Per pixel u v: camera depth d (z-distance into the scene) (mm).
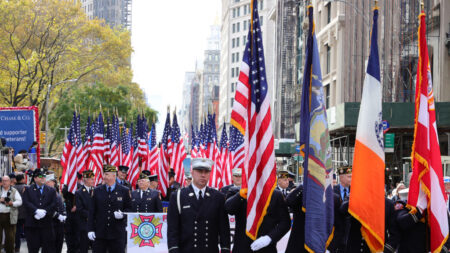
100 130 19969
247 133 8578
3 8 48938
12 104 49562
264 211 8234
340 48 39594
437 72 30344
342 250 9086
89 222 12188
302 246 8492
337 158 30375
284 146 42906
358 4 38188
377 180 8406
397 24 32094
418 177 8875
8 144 27031
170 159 19156
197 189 8539
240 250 8570
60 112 60594
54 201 14133
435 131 9016
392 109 24719
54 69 53406
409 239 8953
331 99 42562
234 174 11062
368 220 8312
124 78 71062
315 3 48188
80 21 54844
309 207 8078
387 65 32188
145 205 13953
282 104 64625
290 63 64375
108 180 12328
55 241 15484
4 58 51188
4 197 15562
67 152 20344
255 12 8734
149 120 73938
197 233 8359
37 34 53406
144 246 13047
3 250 16422
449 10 30016
